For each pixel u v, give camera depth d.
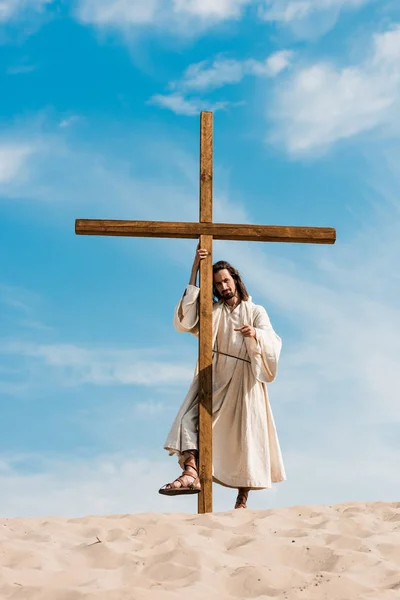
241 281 8.90
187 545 6.07
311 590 5.28
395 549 5.95
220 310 8.82
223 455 8.55
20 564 5.82
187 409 8.48
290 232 8.81
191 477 8.11
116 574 5.66
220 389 8.60
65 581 5.57
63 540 6.36
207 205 8.77
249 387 8.61
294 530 6.44
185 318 8.65
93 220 8.62
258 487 8.38
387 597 5.09
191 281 8.72
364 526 6.57
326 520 6.72
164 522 6.65
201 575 5.52
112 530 6.54
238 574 5.54
